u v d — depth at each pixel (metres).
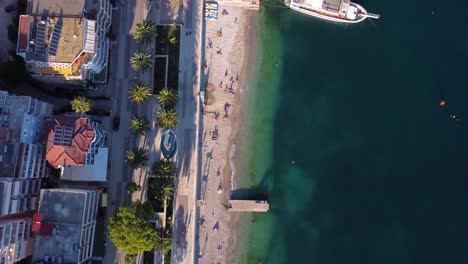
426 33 131.50
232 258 119.81
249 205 119.88
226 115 123.56
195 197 117.00
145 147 117.50
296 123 126.12
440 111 128.62
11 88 112.19
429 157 126.94
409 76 129.88
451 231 124.12
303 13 129.50
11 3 118.56
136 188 111.94
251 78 126.06
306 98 127.31
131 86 117.38
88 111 114.19
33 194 106.62
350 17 128.50
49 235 100.06
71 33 105.38
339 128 126.94
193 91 120.75
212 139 122.06
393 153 126.75
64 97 116.44
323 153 125.69
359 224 123.50
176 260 115.31
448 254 123.31
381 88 129.25
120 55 119.56
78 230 100.50
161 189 111.50
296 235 122.12
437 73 130.12
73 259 99.81
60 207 101.25
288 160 124.56
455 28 131.88
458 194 125.69
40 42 104.56
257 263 120.38
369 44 130.62
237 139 123.44
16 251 97.44
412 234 123.75
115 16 120.12
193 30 122.50
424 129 127.94
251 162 123.31
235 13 127.25
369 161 126.12
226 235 119.94
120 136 117.19
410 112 128.50
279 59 127.94
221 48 125.31
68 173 111.06
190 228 116.56
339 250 122.25
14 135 98.94
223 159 122.12
